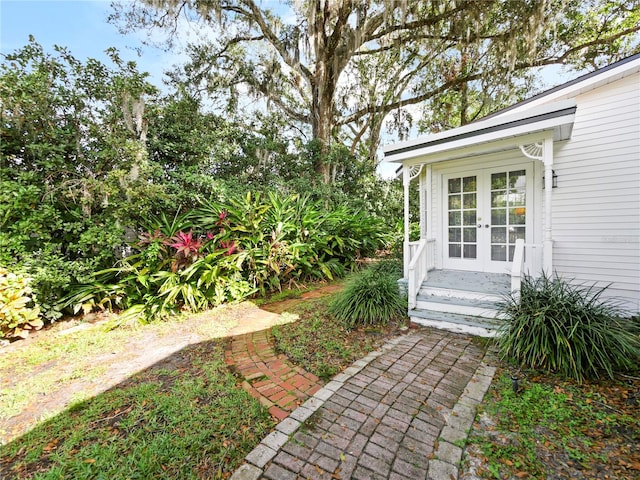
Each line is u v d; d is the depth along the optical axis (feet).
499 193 15.16
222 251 15.67
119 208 13.98
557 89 14.47
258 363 9.47
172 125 19.13
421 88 38.40
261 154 26.55
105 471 5.26
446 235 16.99
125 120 15.30
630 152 12.82
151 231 15.15
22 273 11.74
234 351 10.40
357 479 5.07
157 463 5.42
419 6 26.76
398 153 14.87
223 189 19.21
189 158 19.83
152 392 7.75
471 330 11.35
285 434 6.11
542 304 9.44
